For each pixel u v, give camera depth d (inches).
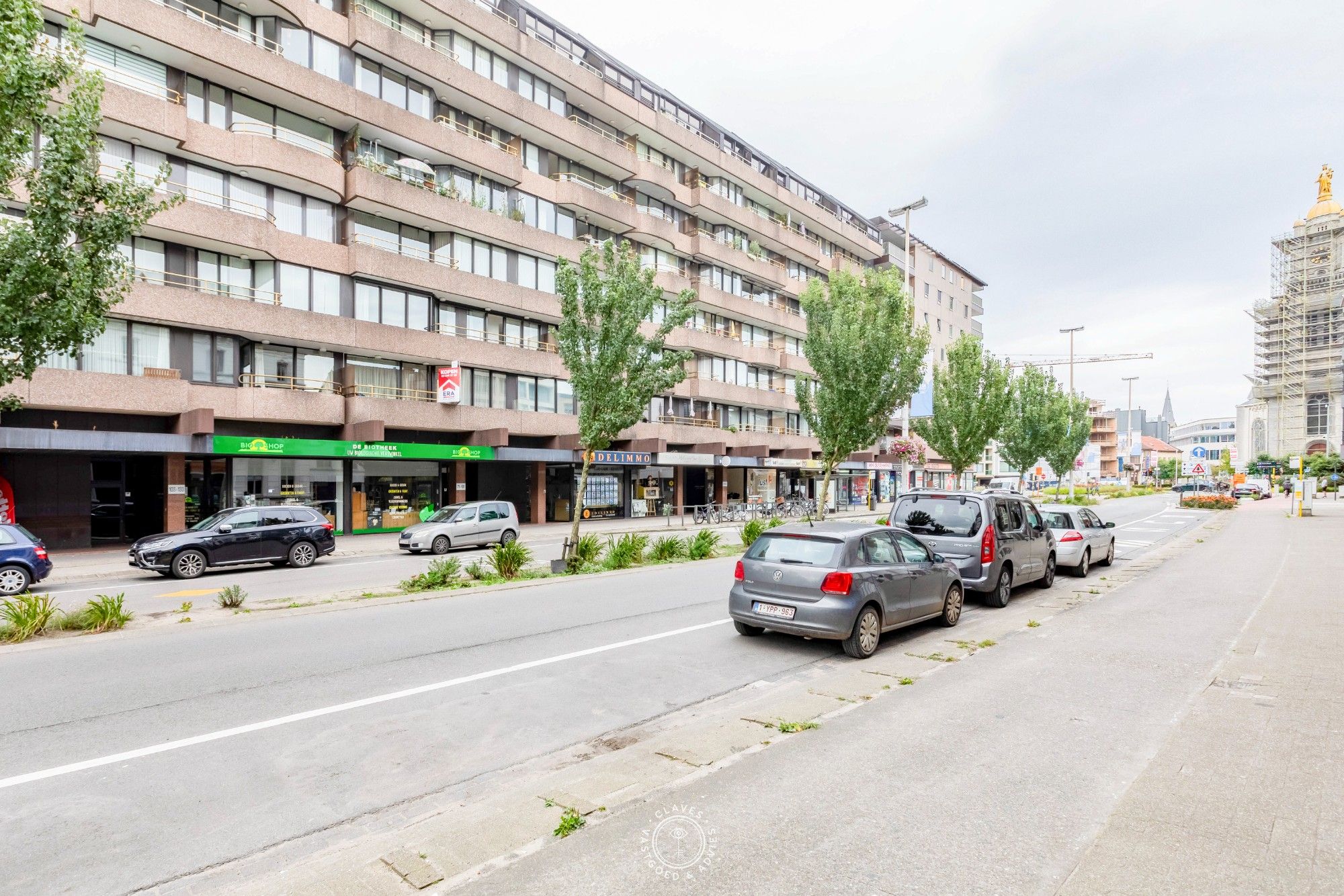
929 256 2432.3
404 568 642.8
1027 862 129.3
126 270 426.6
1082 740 192.5
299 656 297.4
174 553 573.6
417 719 223.3
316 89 869.2
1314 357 3823.8
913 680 254.5
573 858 131.4
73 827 153.7
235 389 806.5
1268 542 798.5
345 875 126.6
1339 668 259.1
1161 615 373.1
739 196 1712.6
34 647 307.6
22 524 760.3
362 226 957.2
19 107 336.5
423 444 969.5
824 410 848.3
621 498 1381.6
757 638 332.8
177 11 756.0
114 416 773.3
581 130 1222.3
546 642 323.6
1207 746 183.6
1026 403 1635.1
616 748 202.1
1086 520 599.2
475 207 1042.7
